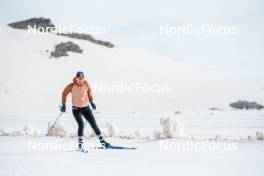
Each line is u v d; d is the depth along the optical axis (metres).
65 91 13.52
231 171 8.34
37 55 141.62
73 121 41.12
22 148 13.38
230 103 118.00
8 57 135.25
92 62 144.50
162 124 16.67
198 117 54.47
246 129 26.05
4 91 109.12
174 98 120.94
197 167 8.94
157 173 8.16
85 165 9.30
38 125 33.06
